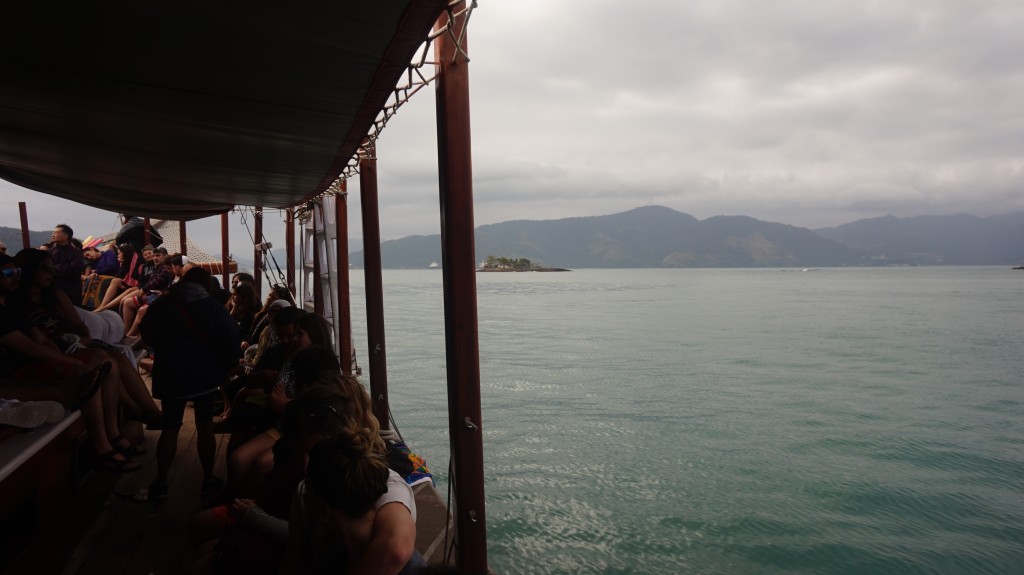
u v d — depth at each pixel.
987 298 77.00
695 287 121.31
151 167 5.04
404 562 2.05
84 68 2.60
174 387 4.38
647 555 7.61
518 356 25.50
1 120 3.81
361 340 26.47
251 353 6.49
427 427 12.68
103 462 4.15
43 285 4.52
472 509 3.26
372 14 1.92
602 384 19.00
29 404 3.17
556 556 7.47
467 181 3.11
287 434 2.67
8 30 2.20
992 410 16.62
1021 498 10.02
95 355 4.41
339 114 3.09
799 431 13.96
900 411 16.30
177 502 4.50
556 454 11.56
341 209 8.31
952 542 8.38
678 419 14.65
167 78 2.67
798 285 131.12
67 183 6.34
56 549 3.52
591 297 81.75
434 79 3.16
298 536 2.27
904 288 111.50
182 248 13.58
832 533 8.51
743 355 26.42
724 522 8.68
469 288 3.16
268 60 2.38
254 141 3.80
